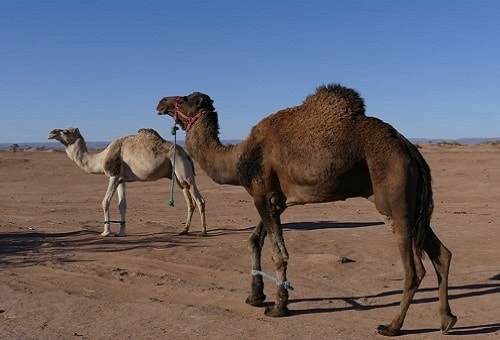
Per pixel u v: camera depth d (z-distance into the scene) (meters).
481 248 13.14
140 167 15.02
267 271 11.22
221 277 10.80
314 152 7.78
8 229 16.55
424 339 7.57
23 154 55.62
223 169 8.79
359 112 7.89
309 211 20.58
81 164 15.61
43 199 25.89
